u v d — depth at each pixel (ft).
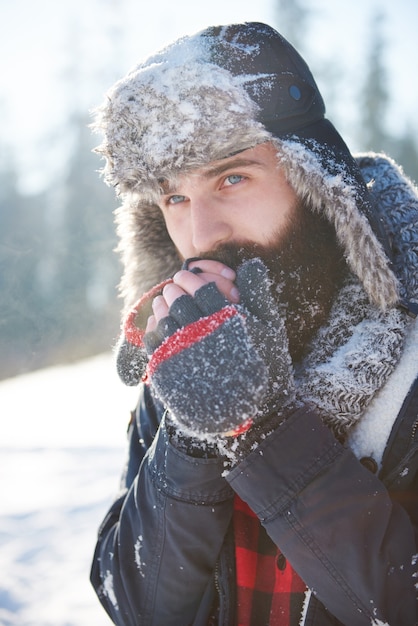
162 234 5.19
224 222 4.23
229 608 4.08
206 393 3.41
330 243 4.42
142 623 4.20
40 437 17.21
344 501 3.63
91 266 57.36
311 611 3.92
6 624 6.61
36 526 9.53
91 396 25.67
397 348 3.96
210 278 3.96
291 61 4.55
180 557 4.05
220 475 3.96
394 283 4.03
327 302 4.35
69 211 69.72
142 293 5.37
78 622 6.59
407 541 3.66
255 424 3.76
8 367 41.68
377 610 3.54
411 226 4.43
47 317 45.98
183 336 3.57
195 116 4.08
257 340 3.70
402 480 3.87
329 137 4.51
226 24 4.45
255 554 4.21
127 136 4.24
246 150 4.18
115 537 4.40
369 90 80.64
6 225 74.84
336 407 3.92
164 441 4.12
